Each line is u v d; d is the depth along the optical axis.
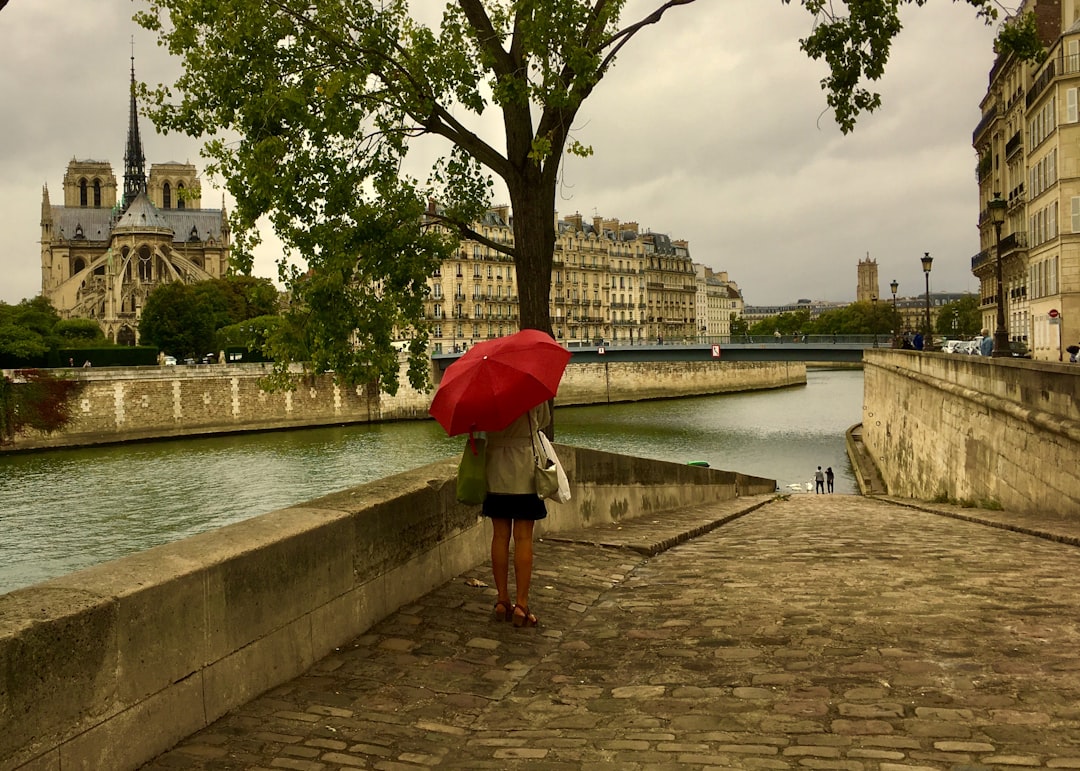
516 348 6.05
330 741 4.33
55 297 179.38
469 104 11.24
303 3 10.94
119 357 84.75
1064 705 4.35
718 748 4.06
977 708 4.38
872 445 47.53
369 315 12.32
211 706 4.49
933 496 25.84
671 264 174.25
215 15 10.85
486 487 6.37
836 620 6.28
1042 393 15.23
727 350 75.69
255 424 75.62
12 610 3.61
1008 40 11.26
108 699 3.80
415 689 5.13
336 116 10.90
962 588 7.36
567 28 10.05
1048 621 5.99
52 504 41.25
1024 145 50.91
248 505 40.66
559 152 11.48
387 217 11.91
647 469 15.62
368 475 49.12
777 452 57.34
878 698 4.60
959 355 22.12
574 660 5.72
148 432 69.62
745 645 5.77
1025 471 16.23
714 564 9.37
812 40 12.01
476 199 12.55
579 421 78.81
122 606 3.89
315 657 5.47
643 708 4.71
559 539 10.56
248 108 11.08
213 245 186.38
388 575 6.46
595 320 151.88
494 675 5.44
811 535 12.52
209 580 4.48
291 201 11.72
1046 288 43.34
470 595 7.09
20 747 3.37
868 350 54.88
